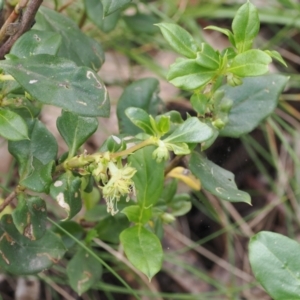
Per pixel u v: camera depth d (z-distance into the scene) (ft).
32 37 1.50
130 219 1.55
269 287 1.42
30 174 1.51
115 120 2.56
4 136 1.39
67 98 1.36
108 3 1.42
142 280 2.25
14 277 2.23
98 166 1.41
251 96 1.72
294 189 2.50
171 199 1.84
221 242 2.44
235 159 2.50
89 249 1.80
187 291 2.33
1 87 1.49
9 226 1.62
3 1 1.55
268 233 1.43
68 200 1.46
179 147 1.42
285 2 2.42
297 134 2.43
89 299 2.23
